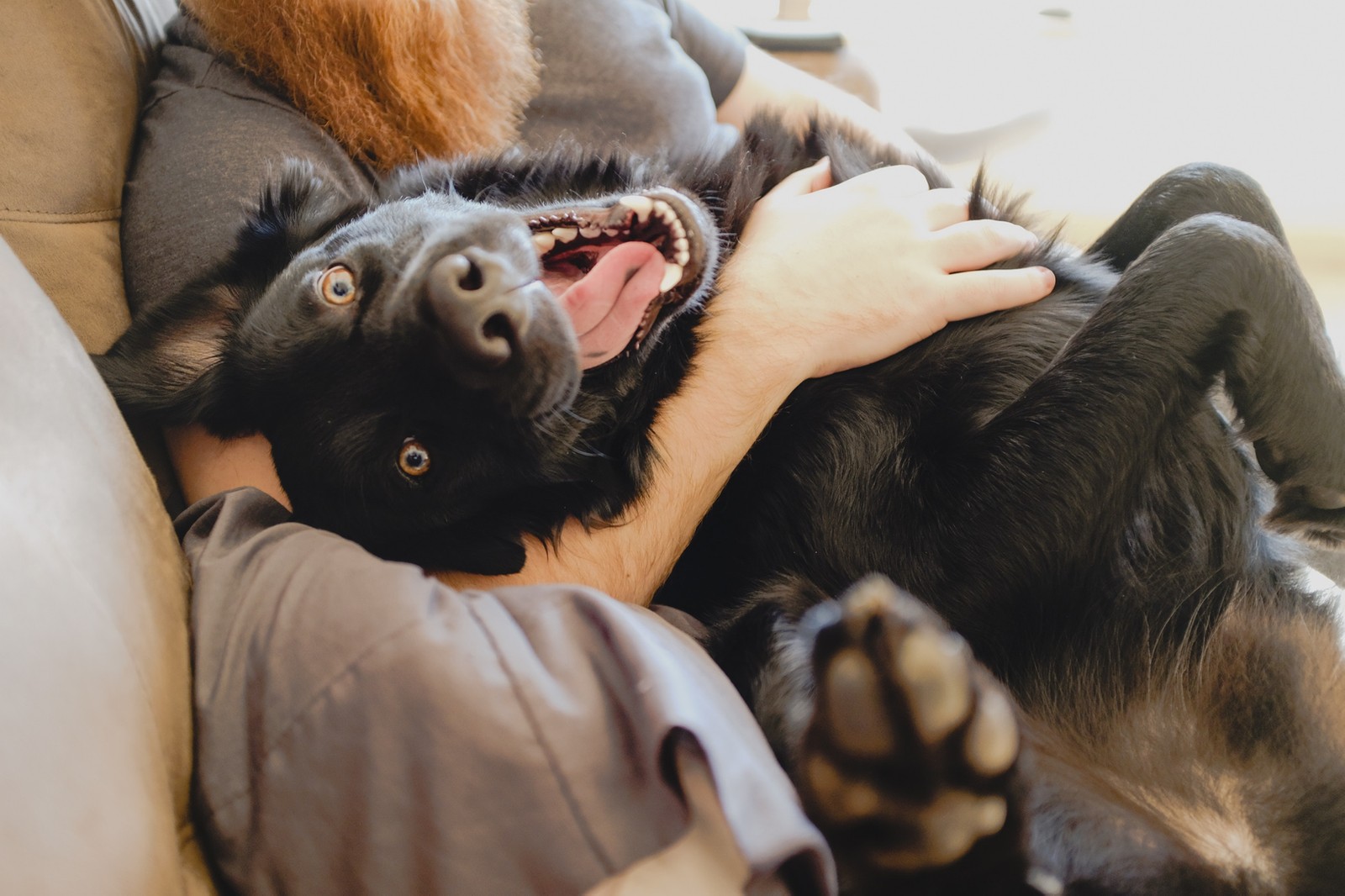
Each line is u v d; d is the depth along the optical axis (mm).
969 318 668
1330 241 1154
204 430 662
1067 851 584
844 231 686
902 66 1339
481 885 483
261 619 529
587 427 658
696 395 665
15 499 479
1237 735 610
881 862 504
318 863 495
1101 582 617
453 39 732
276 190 680
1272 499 665
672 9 918
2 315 519
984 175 739
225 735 518
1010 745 494
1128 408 604
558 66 816
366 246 631
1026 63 1290
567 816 485
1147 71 1233
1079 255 713
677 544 661
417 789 490
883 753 489
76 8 685
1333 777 591
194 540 588
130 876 454
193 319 660
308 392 628
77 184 670
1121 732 620
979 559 621
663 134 832
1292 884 579
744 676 616
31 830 432
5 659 447
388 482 636
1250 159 1186
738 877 479
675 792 490
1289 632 622
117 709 475
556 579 651
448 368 600
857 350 663
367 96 731
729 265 706
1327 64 1135
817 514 663
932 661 483
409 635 503
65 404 526
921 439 651
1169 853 584
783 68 1004
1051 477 610
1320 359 606
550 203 711
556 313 613
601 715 499
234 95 719
